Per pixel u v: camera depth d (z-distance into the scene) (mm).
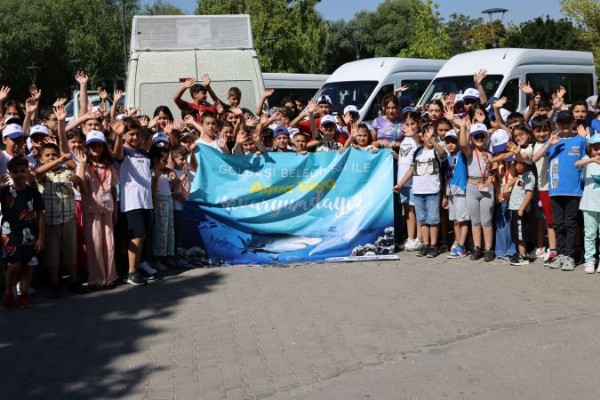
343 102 18469
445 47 42688
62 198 7961
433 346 6195
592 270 8680
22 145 8211
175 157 9344
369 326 6746
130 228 8414
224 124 9680
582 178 8758
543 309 7242
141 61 12141
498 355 5980
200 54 12320
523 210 9062
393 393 5242
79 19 51031
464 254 9656
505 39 50812
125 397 5258
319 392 5270
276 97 24984
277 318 7047
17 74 49156
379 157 9852
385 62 18781
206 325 6883
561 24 48125
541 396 5180
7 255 7473
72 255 8109
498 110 10641
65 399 5254
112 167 8328
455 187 9461
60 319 7203
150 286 8398
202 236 9461
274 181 9633
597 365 5746
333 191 9766
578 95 18688
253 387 5375
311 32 45188
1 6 48625
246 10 44656
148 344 6387
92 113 8711
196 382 5500
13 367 5898
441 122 9836
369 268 9109
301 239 9680
